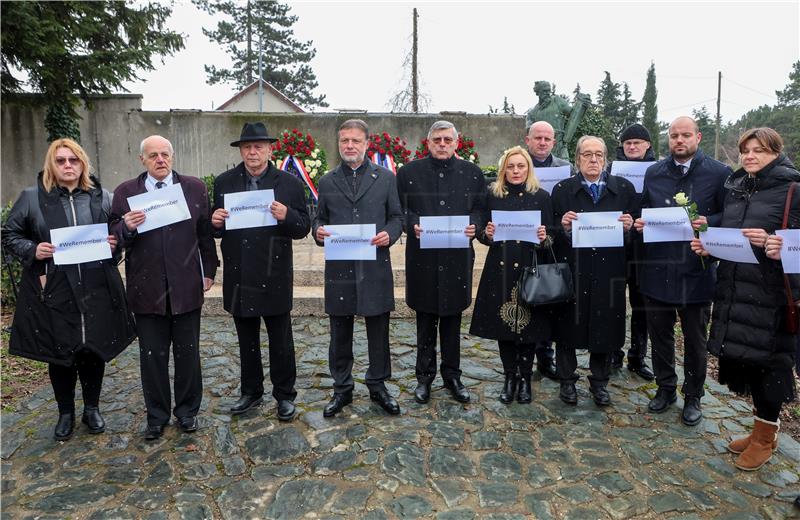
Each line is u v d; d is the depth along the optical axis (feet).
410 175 11.76
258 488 9.02
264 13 114.62
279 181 11.10
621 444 10.47
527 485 9.10
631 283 13.66
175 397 10.98
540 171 13.42
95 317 10.21
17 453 10.24
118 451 10.27
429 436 10.69
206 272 11.09
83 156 10.25
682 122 11.00
